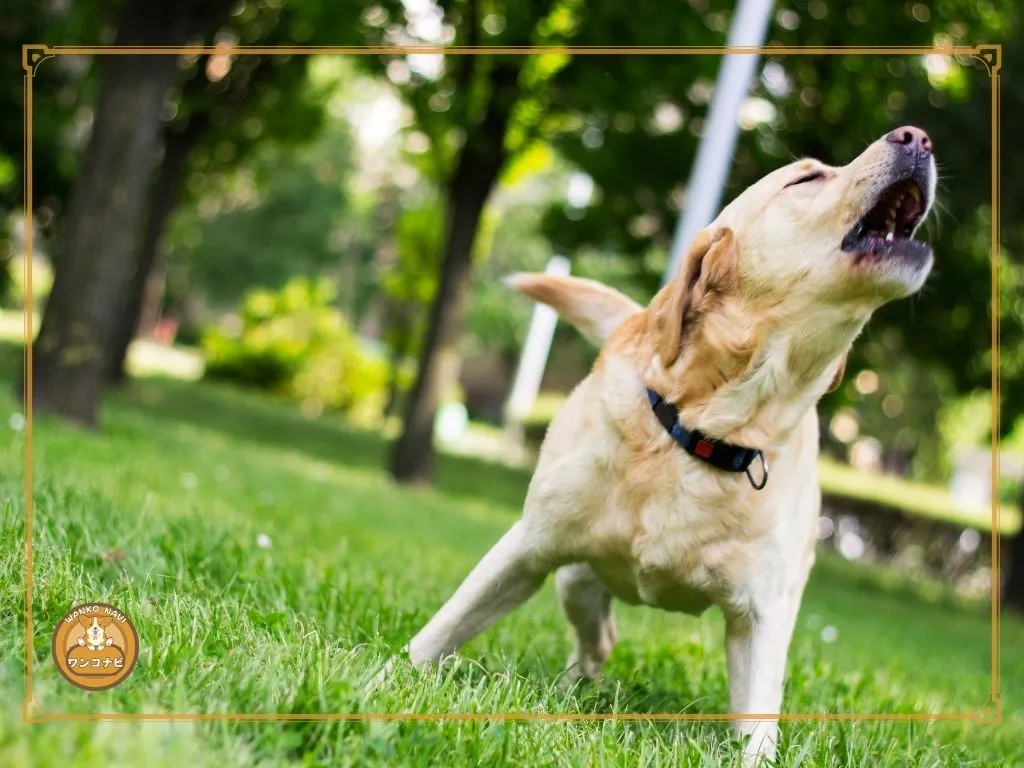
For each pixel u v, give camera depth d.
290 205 37.91
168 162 16.14
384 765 1.97
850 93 11.70
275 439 15.88
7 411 7.89
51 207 16.48
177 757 1.71
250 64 16.06
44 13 15.30
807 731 3.06
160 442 9.20
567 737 2.43
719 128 6.26
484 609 2.95
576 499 2.82
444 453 20.55
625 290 26.22
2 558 2.74
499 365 40.25
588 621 3.42
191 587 3.14
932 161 2.56
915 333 13.04
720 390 2.70
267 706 2.07
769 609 2.78
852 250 2.56
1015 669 7.41
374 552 5.51
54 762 1.58
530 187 35.72
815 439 3.17
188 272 38.41
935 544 18.69
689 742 2.57
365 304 39.56
